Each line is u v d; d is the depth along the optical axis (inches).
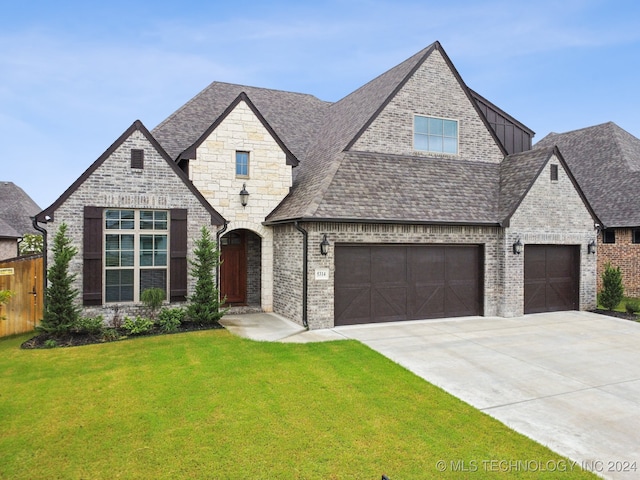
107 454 201.3
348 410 250.8
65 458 197.8
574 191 584.7
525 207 549.3
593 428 235.5
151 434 219.8
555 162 571.2
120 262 461.7
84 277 442.0
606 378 314.8
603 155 915.4
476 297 550.9
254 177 554.6
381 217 479.2
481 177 597.9
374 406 257.0
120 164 458.0
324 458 199.5
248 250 599.5
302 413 245.8
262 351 366.3
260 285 605.3
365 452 205.5
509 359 358.0
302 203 497.4
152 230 472.4
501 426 235.8
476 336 436.1
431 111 591.8
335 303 481.1
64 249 411.5
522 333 451.8
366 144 555.5
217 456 199.8
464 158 609.0
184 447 207.6
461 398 273.6
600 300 596.1
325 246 464.1
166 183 474.6
